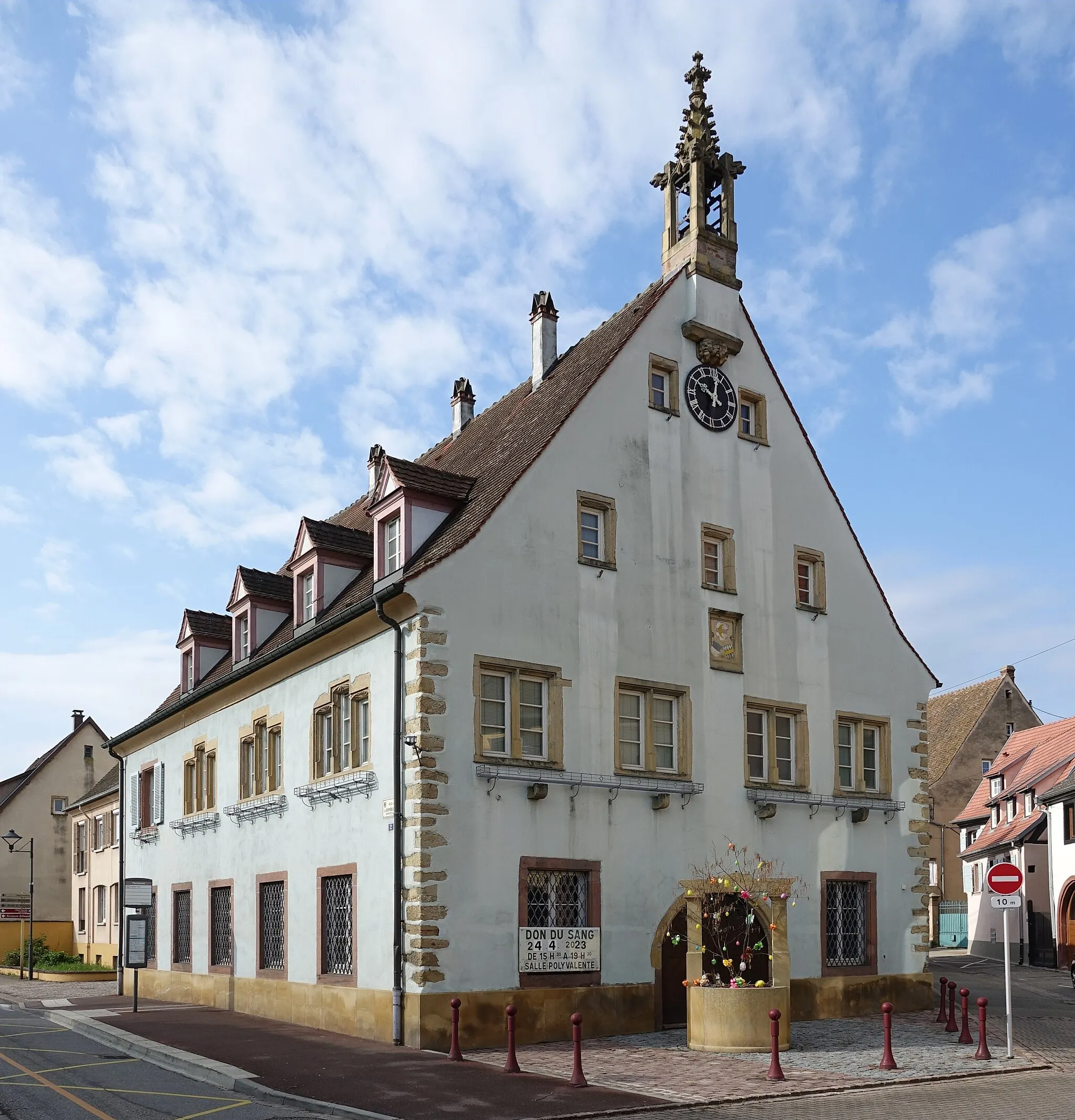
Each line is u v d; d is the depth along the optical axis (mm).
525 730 21578
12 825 58031
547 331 28203
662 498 24406
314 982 22750
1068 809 43312
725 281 26516
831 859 25531
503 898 20438
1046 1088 16203
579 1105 14547
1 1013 26938
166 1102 14914
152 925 32375
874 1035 21578
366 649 22234
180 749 31672
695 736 23766
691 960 19844
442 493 23219
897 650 28109
